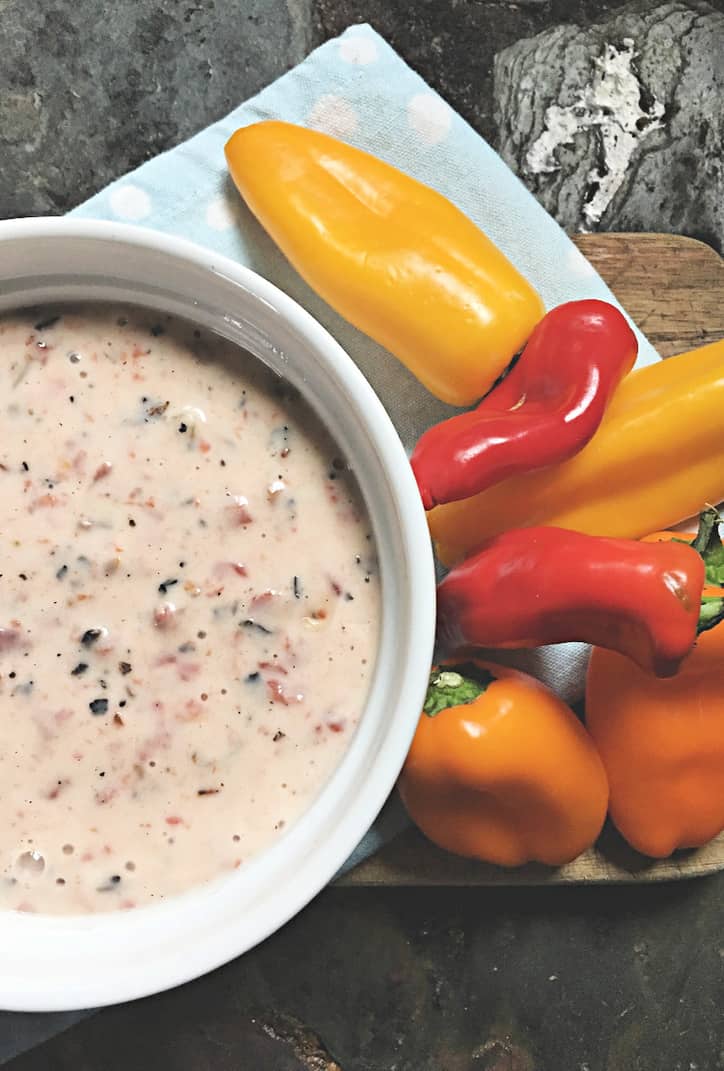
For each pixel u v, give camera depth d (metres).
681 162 0.44
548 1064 0.42
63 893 0.35
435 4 0.43
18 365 0.35
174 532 0.35
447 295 0.37
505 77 0.43
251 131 0.38
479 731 0.37
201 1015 0.41
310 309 0.39
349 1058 0.41
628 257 0.41
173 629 0.35
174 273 0.34
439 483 0.36
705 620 0.35
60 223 0.33
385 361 0.39
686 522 0.39
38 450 0.35
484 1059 0.41
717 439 0.38
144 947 0.34
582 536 0.36
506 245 0.40
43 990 0.34
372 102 0.40
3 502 0.35
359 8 0.43
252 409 0.35
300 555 0.35
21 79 0.42
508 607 0.36
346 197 0.38
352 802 0.33
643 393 0.38
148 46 0.42
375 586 0.35
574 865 0.40
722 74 0.44
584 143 0.43
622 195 0.44
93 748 0.35
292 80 0.40
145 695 0.35
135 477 0.35
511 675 0.38
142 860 0.35
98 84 0.42
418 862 0.39
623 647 0.36
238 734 0.35
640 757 0.38
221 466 0.35
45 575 0.35
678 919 0.42
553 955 0.42
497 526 0.38
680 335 0.41
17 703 0.35
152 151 0.42
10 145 0.42
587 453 0.38
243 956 0.41
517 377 0.38
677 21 0.44
